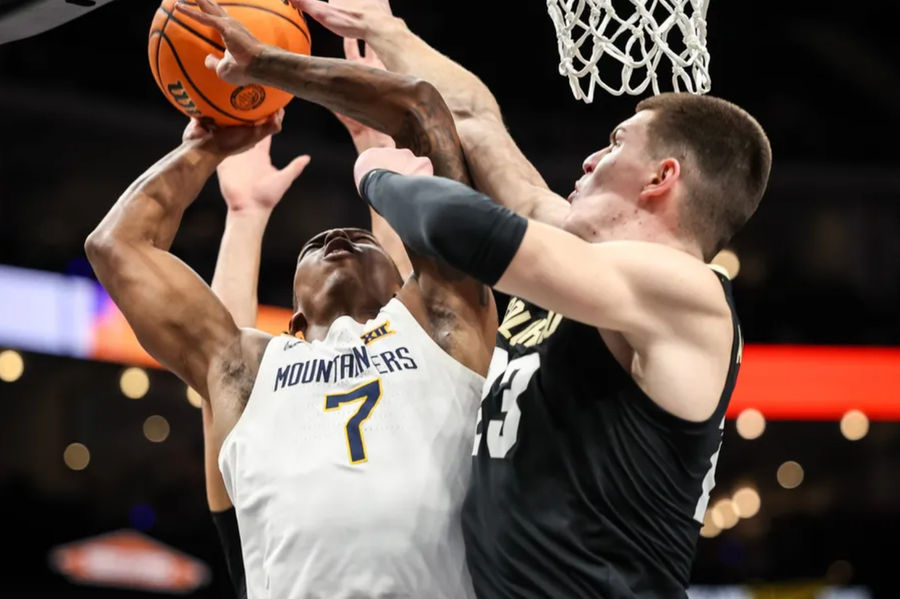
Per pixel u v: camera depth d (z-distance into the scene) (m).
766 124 10.96
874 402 9.77
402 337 2.63
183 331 2.80
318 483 2.48
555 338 2.30
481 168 2.71
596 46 2.74
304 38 2.75
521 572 2.22
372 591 2.42
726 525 11.50
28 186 9.96
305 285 2.87
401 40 2.87
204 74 2.68
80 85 9.88
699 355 2.17
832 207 10.98
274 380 2.64
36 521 10.59
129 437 10.99
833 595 10.77
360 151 3.20
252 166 3.37
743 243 11.14
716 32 10.73
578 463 2.21
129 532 10.06
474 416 2.59
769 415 10.05
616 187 2.32
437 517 2.46
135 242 2.82
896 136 10.84
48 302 8.54
